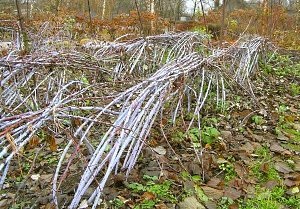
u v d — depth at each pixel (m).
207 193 2.85
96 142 3.23
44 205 2.62
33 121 2.39
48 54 4.00
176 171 3.04
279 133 3.98
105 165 2.91
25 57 4.01
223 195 2.84
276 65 7.08
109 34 10.05
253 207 2.73
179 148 3.44
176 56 5.40
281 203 2.83
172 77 3.33
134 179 2.88
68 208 2.46
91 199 2.54
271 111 4.57
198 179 3.01
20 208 2.61
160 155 3.21
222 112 4.33
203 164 3.15
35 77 3.88
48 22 8.73
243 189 2.92
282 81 6.16
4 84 3.76
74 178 2.90
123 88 3.95
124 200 2.65
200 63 3.98
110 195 2.67
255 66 6.16
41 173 3.05
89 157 3.01
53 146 2.69
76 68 3.94
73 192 2.74
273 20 10.55
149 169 3.03
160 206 2.60
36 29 8.62
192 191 2.81
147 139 3.36
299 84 6.10
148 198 2.68
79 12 15.80
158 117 3.72
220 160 3.29
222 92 4.44
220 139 3.62
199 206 2.67
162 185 2.84
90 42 6.75
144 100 3.17
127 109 2.84
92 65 4.12
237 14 11.88
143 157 3.18
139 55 5.18
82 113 3.57
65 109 2.63
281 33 11.07
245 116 4.32
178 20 12.18
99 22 10.71
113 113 2.92
